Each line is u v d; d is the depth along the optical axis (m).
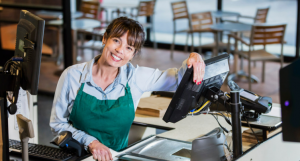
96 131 1.66
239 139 1.39
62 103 1.64
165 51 7.80
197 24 6.70
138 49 1.57
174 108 1.43
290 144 1.76
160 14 7.93
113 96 1.65
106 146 1.63
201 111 1.57
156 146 1.73
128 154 1.62
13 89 1.45
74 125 1.68
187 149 1.70
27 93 1.82
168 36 7.94
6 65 1.51
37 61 1.34
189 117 2.32
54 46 5.05
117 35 1.52
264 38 4.97
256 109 1.52
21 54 1.47
